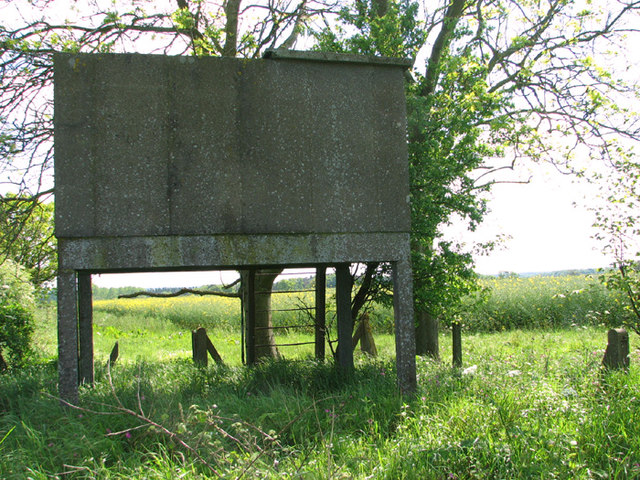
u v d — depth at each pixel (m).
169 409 4.79
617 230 6.58
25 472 3.66
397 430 4.47
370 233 5.63
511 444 3.72
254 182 5.32
